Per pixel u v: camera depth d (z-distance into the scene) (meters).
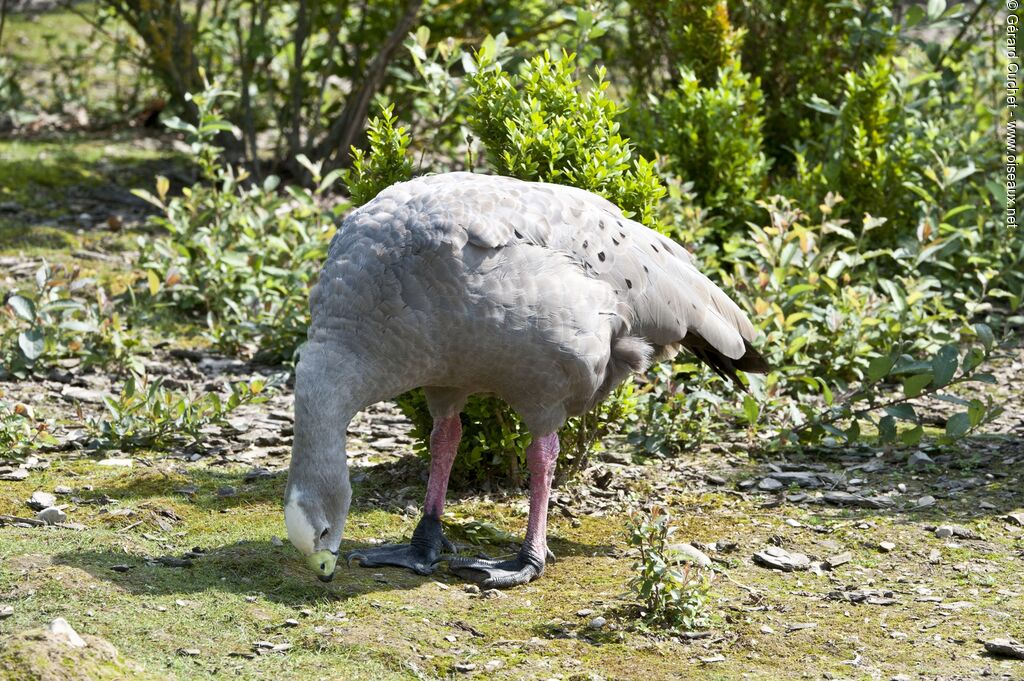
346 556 7.29
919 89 13.93
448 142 15.16
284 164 16.53
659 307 7.43
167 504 7.93
